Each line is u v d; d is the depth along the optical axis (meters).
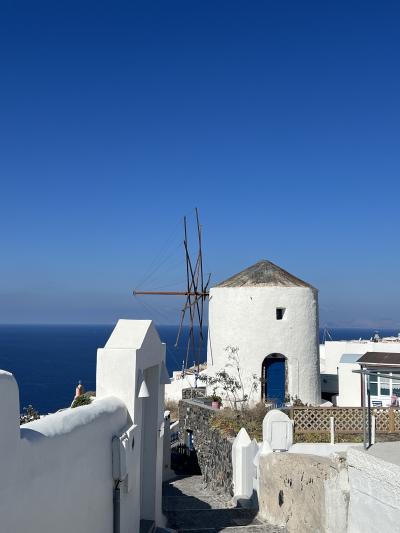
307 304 27.44
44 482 6.02
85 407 7.95
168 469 23.45
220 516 14.80
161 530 11.73
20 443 5.46
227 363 27.17
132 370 9.88
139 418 10.31
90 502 7.64
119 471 8.69
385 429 16.27
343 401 28.08
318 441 15.91
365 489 8.48
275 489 13.72
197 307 34.03
